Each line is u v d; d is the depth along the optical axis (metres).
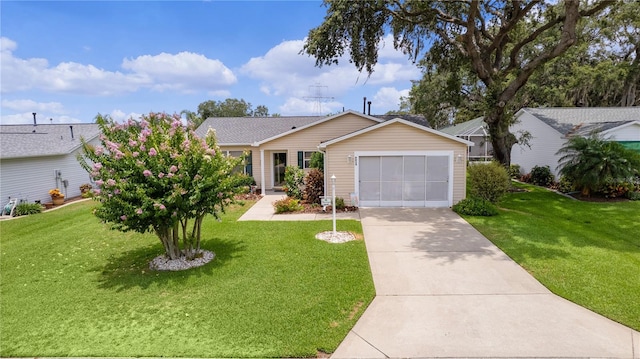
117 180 6.07
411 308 5.04
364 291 5.56
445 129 40.34
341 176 13.16
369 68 17.56
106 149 6.61
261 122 21.23
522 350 3.99
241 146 18.59
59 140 18.16
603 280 5.86
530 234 8.91
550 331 4.37
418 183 13.05
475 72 18.42
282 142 17.77
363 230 9.66
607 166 13.73
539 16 16.78
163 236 7.01
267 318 4.74
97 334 4.44
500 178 12.84
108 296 5.60
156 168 6.38
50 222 11.80
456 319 4.71
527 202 14.10
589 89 28.84
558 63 28.05
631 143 16.58
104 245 8.62
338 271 6.43
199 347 4.11
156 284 6.02
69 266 7.12
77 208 14.41
